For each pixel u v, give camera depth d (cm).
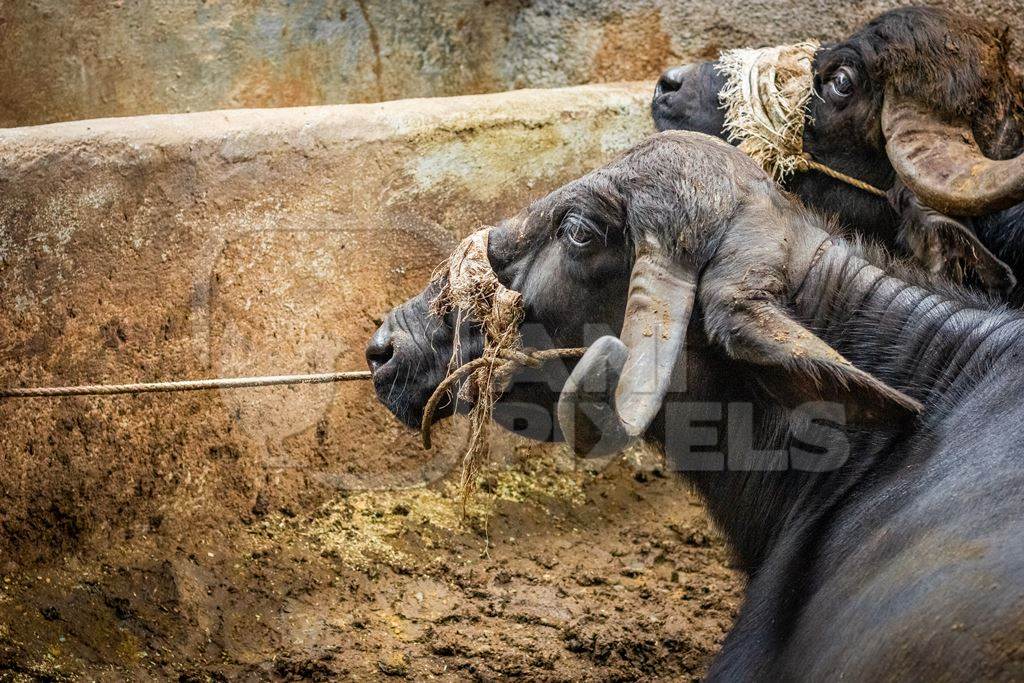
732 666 811
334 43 1830
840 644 687
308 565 1174
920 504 727
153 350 1210
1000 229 1095
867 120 1138
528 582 1192
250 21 1788
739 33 1709
